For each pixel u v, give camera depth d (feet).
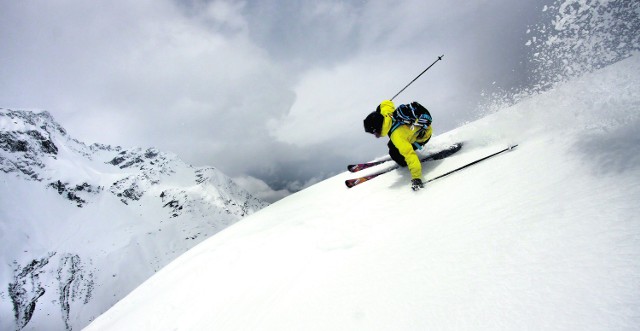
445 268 5.27
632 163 5.00
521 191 6.48
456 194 8.52
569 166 6.20
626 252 3.61
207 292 11.56
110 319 17.31
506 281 4.25
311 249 10.10
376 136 12.43
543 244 4.53
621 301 3.12
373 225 9.64
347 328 5.01
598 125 6.50
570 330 3.14
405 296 5.07
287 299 7.23
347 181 17.47
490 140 11.85
